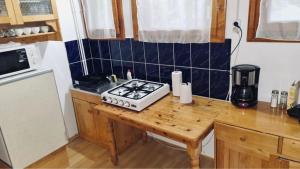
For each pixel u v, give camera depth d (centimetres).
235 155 168
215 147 176
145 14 221
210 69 210
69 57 278
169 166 237
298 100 173
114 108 208
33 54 232
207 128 165
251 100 180
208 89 217
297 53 164
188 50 217
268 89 185
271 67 178
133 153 262
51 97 244
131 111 199
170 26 209
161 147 270
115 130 247
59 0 257
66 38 272
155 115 187
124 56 269
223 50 197
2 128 208
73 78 287
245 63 189
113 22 251
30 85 224
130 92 219
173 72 220
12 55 215
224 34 189
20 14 209
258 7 170
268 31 168
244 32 182
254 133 152
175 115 185
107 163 248
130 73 267
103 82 270
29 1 219
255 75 174
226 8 184
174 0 199
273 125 154
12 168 222
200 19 192
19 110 218
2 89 204
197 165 163
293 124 153
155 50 240
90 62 303
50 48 259
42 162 252
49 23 239
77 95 272
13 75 219
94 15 261
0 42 225
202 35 195
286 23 159
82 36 287
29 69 230
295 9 154
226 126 164
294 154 142
